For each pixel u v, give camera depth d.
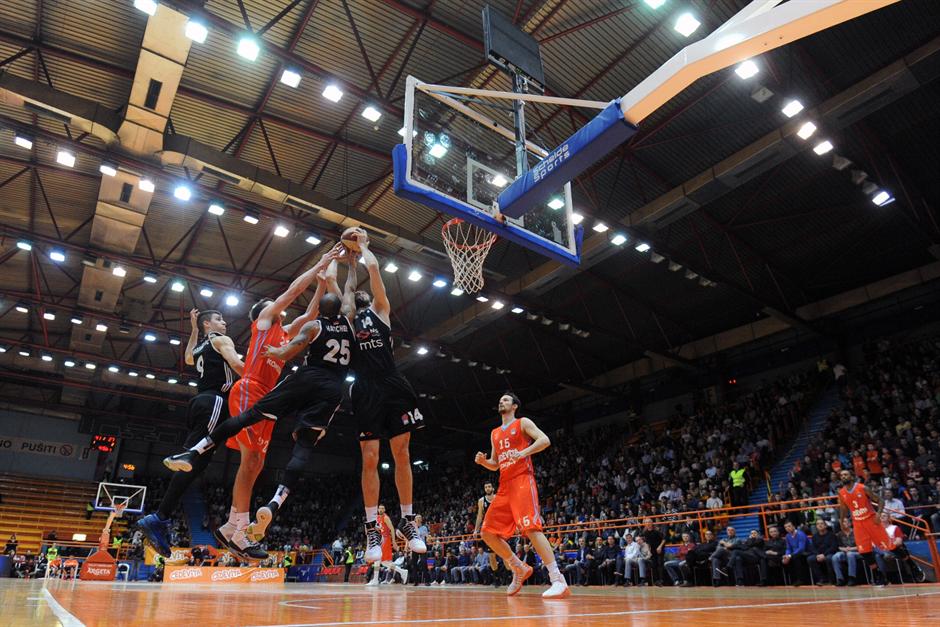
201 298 23.95
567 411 35.41
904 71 12.72
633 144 15.88
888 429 18.83
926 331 22.83
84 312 23.77
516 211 8.04
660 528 18.41
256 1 12.64
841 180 17.42
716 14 12.82
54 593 4.52
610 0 12.62
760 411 25.03
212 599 4.24
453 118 8.75
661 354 26.67
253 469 4.89
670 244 20.03
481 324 23.70
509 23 9.74
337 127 16.05
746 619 2.54
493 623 2.32
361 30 13.37
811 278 23.02
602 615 2.84
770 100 14.42
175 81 12.97
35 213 18.80
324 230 18.67
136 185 16.30
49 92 13.40
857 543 11.28
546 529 21.88
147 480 36.06
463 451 41.97
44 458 33.78
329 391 4.67
